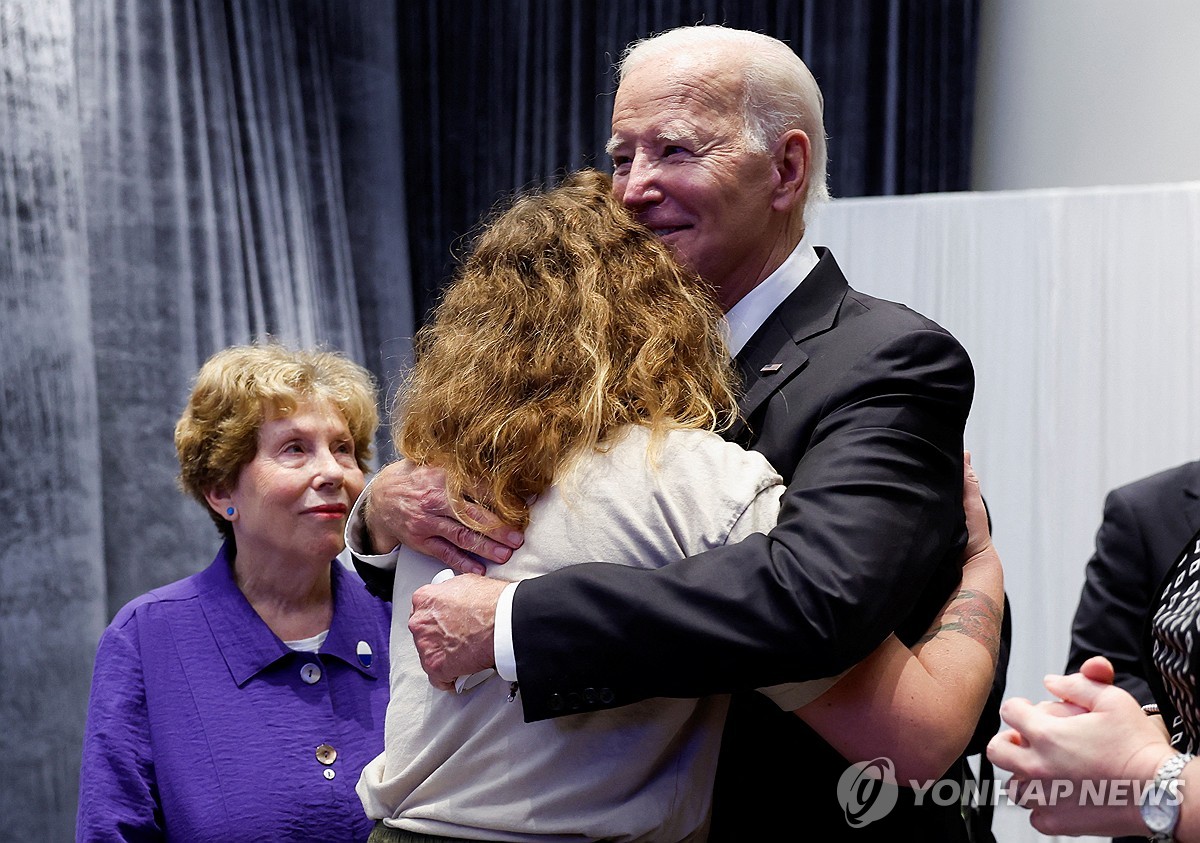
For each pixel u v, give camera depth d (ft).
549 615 3.66
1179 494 8.13
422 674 4.09
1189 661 3.76
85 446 10.82
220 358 7.29
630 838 3.74
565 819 3.70
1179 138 13.61
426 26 15.65
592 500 3.89
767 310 4.94
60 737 10.49
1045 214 11.74
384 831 3.98
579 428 3.98
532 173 15.33
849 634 3.57
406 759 4.01
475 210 15.60
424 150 15.61
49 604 10.45
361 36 14.67
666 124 4.83
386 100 14.98
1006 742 3.75
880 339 4.38
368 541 4.92
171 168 11.98
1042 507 11.67
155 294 11.81
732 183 4.80
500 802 3.75
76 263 10.91
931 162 14.17
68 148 10.90
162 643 6.81
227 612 6.91
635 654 3.57
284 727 6.59
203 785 6.40
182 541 11.88
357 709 6.79
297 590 7.04
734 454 4.00
